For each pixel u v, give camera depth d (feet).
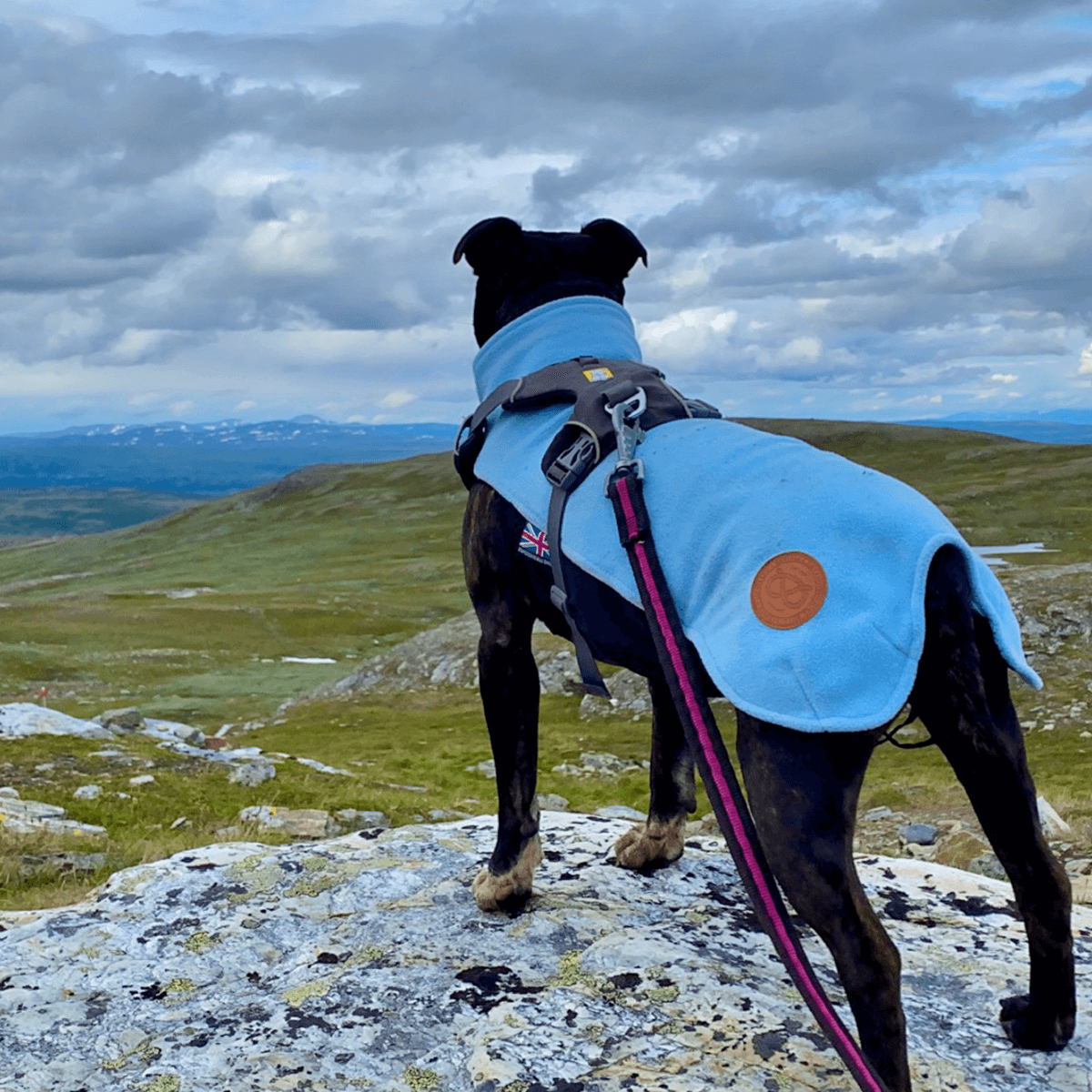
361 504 175.83
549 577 4.08
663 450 3.77
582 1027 3.89
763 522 3.45
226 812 15.81
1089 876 8.36
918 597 3.27
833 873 3.25
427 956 4.36
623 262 4.80
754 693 3.29
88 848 12.05
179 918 4.86
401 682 47.01
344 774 21.48
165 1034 4.08
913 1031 3.93
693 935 4.49
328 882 5.08
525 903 4.66
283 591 97.35
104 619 73.41
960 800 17.12
